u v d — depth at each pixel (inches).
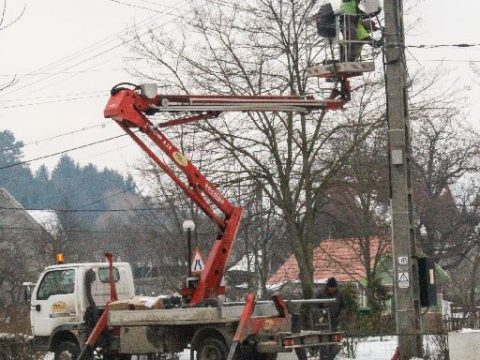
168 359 874.1
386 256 1552.7
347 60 836.0
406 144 807.1
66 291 928.9
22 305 1733.5
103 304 939.3
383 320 1275.8
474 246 2095.2
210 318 769.6
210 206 904.9
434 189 1931.6
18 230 2989.7
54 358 920.3
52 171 6737.2
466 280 2367.1
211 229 1542.8
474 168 1916.8
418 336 781.3
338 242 1823.3
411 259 794.2
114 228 3289.9
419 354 781.3
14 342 932.0
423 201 1768.0
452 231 1946.4
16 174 6200.8
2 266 2413.9
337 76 851.4
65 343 910.4
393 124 799.1
